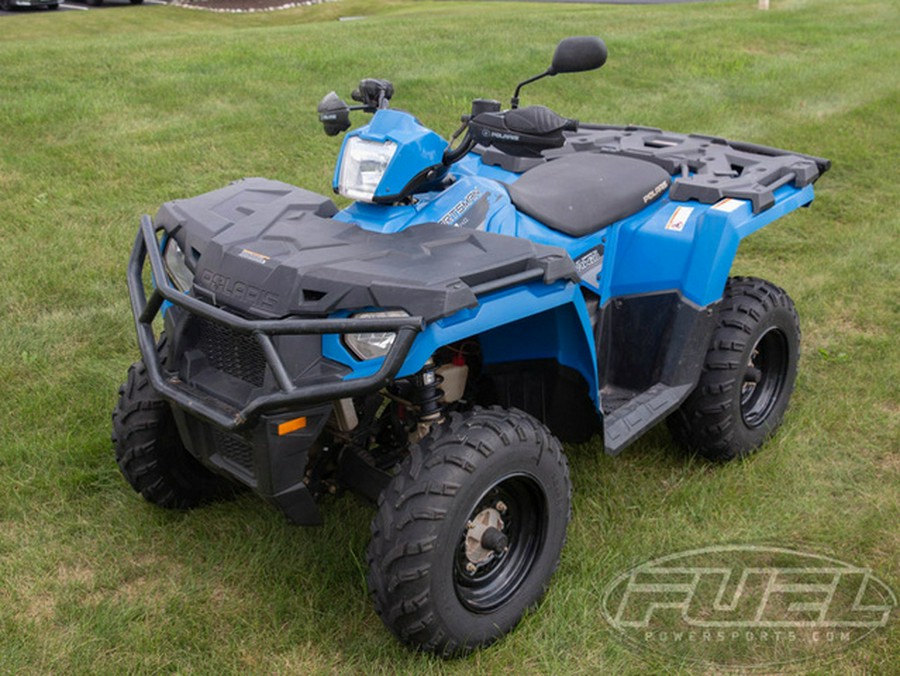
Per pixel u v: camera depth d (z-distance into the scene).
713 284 3.46
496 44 11.70
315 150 7.48
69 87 8.65
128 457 3.31
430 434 2.72
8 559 3.23
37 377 4.36
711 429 3.67
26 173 6.66
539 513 2.95
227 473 2.87
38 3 26.06
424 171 2.99
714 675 2.78
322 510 3.46
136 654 2.82
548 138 2.85
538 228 3.27
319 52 10.72
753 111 9.73
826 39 13.69
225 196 3.22
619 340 3.64
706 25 14.01
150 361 2.84
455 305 2.47
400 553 2.58
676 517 3.45
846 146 8.54
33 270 5.29
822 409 4.22
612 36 12.62
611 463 3.79
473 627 2.78
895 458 3.90
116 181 6.65
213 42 11.27
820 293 5.43
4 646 2.84
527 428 2.79
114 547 3.30
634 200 3.54
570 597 3.04
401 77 9.76
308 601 3.04
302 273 2.60
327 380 2.56
